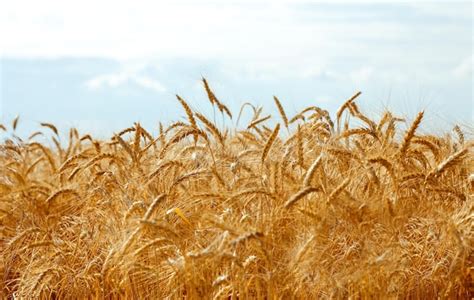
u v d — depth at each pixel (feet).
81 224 9.49
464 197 8.66
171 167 9.30
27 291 9.04
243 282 8.34
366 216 8.40
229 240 8.16
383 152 9.12
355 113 9.64
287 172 8.73
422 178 8.68
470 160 9.32
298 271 8.26
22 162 10.80
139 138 9.47
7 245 9.52
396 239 8.54
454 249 8.51
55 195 9.25
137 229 8.27
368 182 8.93
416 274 8.58
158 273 8.65
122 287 8.79
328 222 8.45
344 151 8.81
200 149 9.50
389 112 9.48
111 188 9.64
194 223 8.99
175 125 9.48
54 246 9.02
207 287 8.22
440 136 9.62
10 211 10.02
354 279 8.14
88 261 9.14
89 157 10.02
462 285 8.51
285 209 8.27
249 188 8.77
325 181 8.57
